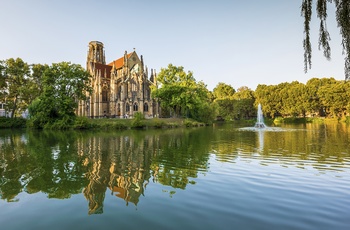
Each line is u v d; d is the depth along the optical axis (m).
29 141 34.88
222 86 158.88
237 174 14.91
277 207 9.73
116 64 120.69
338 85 93.88
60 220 8.81
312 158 19.75
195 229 7.97
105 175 15.02
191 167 16.94
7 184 13.27
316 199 10.57
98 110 102.69
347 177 14.07
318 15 7.61
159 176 14.68
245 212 9.27
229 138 36.38
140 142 32.44
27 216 9.20
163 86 82.50
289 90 111.12
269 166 17.05
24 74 83.69
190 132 50.44
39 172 15.88
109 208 9.84
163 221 8.59
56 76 73.12
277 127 65.12
